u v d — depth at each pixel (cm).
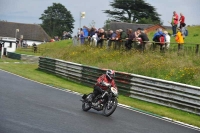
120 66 4825
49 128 2005
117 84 4003
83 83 4594
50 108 2700
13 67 6059
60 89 4059
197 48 4572
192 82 3906
